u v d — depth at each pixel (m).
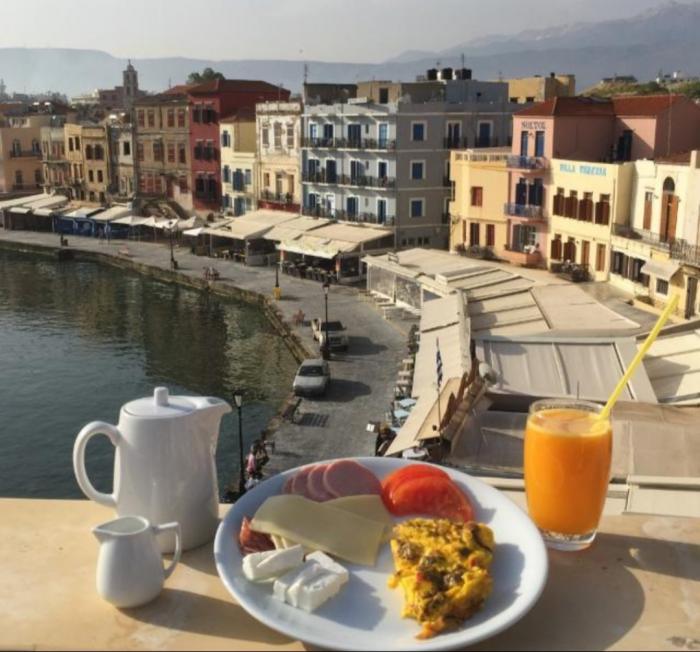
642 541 3.15
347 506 3.07
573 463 2.91
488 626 2.39
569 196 43.22
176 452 3.00
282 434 28.75
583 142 44.66
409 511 3.11
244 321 47.50
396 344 39.47
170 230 69.19
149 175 77.19
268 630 2.54
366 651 2.28
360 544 2.85
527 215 46.12
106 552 2.66
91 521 3.36
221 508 3.57
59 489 25.97
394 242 54.75
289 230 57.97
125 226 75.88
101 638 2.50
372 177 55.38
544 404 3.17
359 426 29.30
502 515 3.04
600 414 3.05
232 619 2.61
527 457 3.07
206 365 39.06
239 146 68.12
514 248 47.81
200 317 48.69
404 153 53.72
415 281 40.56
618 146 44.56
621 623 2.57
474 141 55.09
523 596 2.55
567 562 2.98
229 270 58.88
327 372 33.84
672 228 35.75
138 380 36.91
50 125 89.81
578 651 2.43
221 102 70.00
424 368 22.56
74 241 74.69
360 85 58.94
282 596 2.58
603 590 2.78
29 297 55.09
